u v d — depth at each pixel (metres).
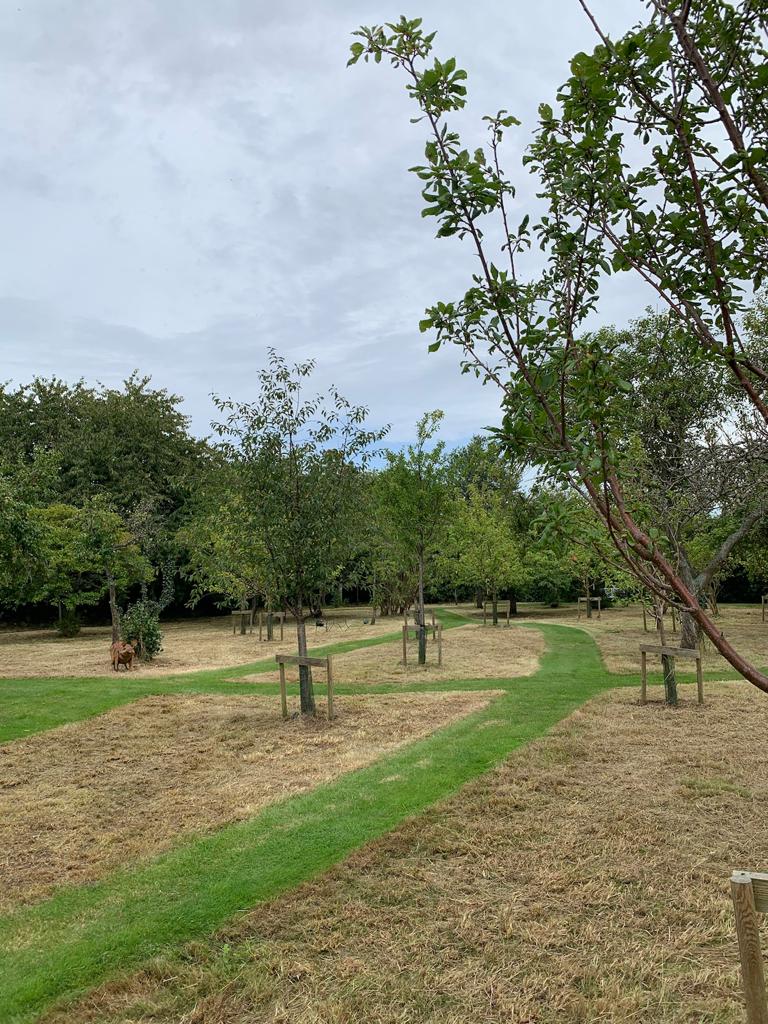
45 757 8.78
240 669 16.55
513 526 29.95
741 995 3.46
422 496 15.96
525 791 6.57
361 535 10.91
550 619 29.86
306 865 5.14
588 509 2.48
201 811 6.51
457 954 3.94
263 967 3.85
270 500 9.78
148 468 34.44
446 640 21.48
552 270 2.49
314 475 9.86
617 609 35.75
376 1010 3.46
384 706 11.17
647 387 9.69
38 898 4.87
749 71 2.42
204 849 5.55
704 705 10.39
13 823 6.39
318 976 3.76
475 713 10.35
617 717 9.68
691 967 3.74
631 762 7.43
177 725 10.37
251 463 9.73
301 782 7.27
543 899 4.53
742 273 2.60
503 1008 3.43
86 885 5.04
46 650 22.02
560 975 3.70
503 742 8.40
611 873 4.86
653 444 9.66
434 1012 3.43
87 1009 3.56
